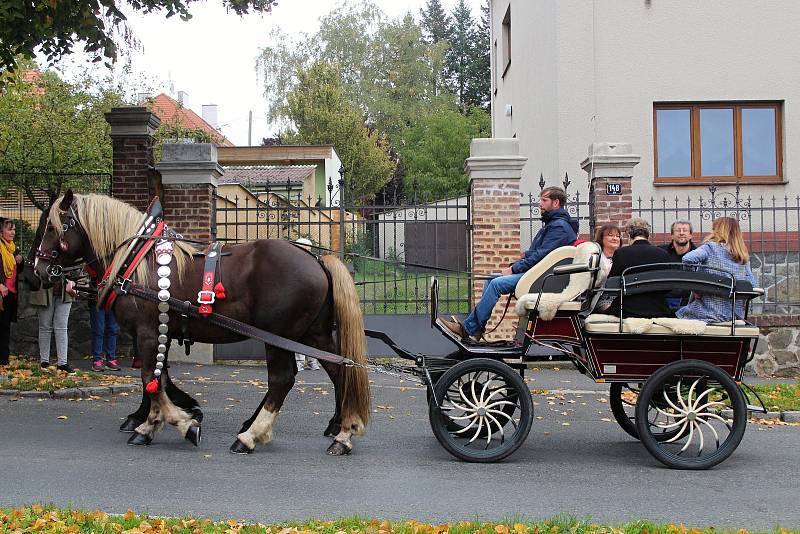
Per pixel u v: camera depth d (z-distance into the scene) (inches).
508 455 291.7
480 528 205.0
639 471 281.6
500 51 929.5
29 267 342.0
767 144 629.9
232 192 760.3
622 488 258.7
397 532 200.4
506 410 318.7
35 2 402.9
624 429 333.4
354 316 295.4
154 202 311.9
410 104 2143.2
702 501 245.3
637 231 383.6
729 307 296.2
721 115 631.2
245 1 436.1
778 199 615.5
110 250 304.7
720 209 514.3
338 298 295.0
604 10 623.2
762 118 631.8
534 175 713.6
